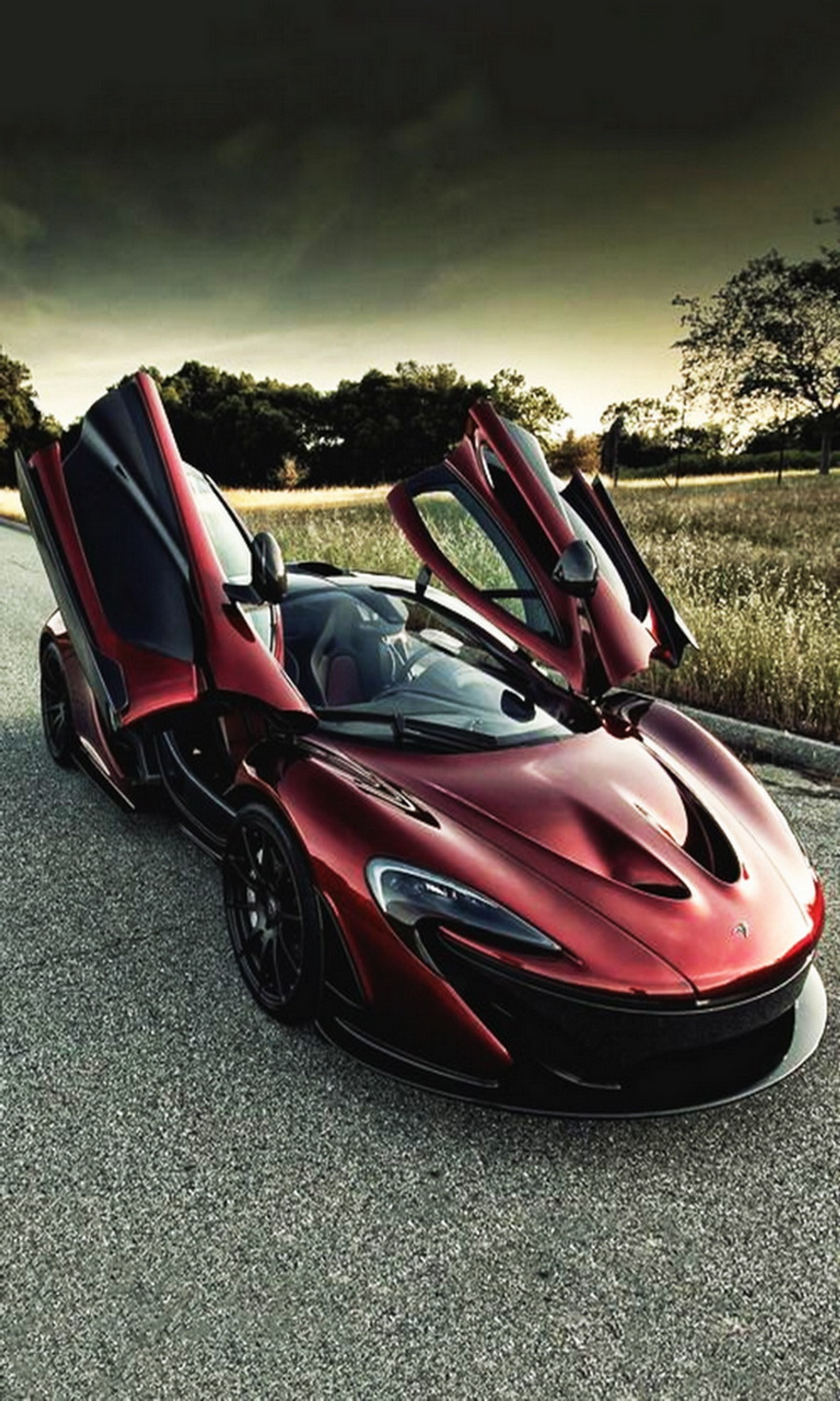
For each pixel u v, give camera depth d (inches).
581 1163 98.1
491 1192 93.8
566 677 146.4
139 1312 79.7
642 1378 75.5
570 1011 95.3
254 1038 115.2
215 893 148.4
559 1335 78.9
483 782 118.3
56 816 174.1
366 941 102.1
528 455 157.6
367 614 149.7
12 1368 74.6
